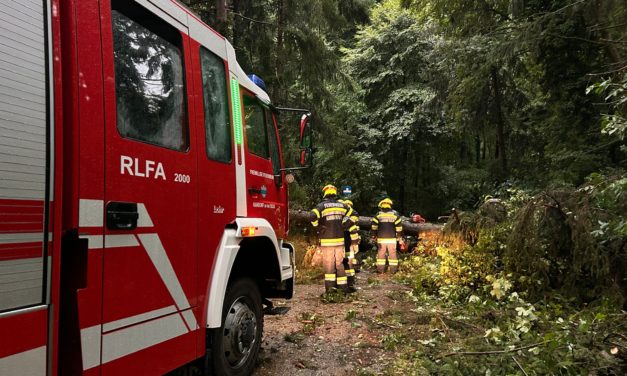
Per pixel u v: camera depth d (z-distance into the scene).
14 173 1.64
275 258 4.01
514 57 10.49
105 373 2.05
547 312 4.91
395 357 4.18
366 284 7.91
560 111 10.09
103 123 2.08
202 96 2.99
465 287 6.04
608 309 4.57
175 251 2.60
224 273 3.06
